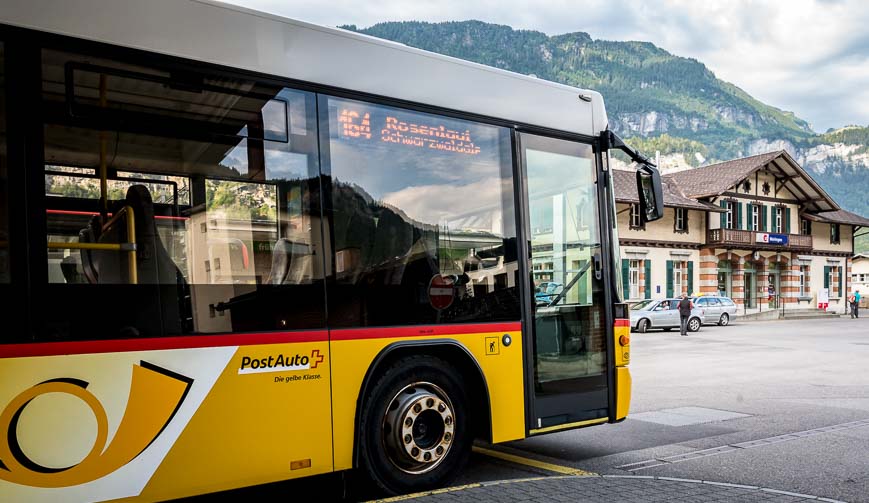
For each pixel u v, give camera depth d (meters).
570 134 6.41
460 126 5.58
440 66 5.52
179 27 4.23
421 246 5.21
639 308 31.80
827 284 53.84
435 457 5.24
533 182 6.06
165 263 4.08
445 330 5.27
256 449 4.30
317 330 4.60
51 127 3.77
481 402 5.49
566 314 6.17
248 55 4.49
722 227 45.50
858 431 7.95
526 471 5.98
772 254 48.88
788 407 9.77
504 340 5.64
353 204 4.88
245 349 4.29
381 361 4.98
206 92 4.31
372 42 5.13
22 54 3.69
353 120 4.95
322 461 4.59
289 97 4.65
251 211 4.43
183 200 4.21
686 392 11.42
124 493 3.85
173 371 4.02
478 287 5.54
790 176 49.03
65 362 3.70
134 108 4.04
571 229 6.33
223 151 4.35
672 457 6.62
